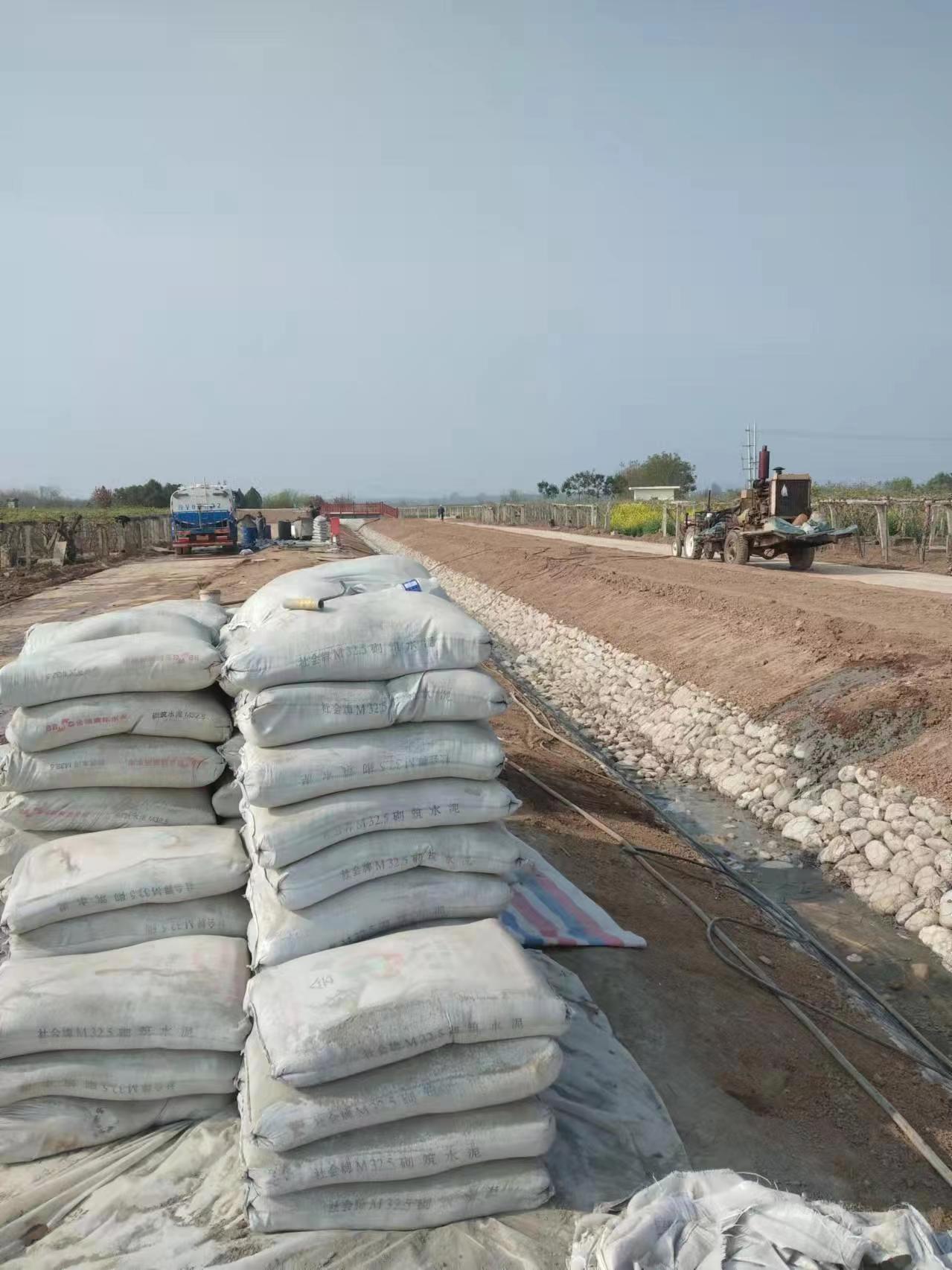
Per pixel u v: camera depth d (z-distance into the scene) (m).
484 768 4.02
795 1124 4.22
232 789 4.49
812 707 10.12
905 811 7.97
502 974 3.41
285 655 3.93
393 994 3.27
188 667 4.33
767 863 8.20
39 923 3.82
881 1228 3.17
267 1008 3.29
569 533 44.22
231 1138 3.54
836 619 12.20
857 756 9.02
